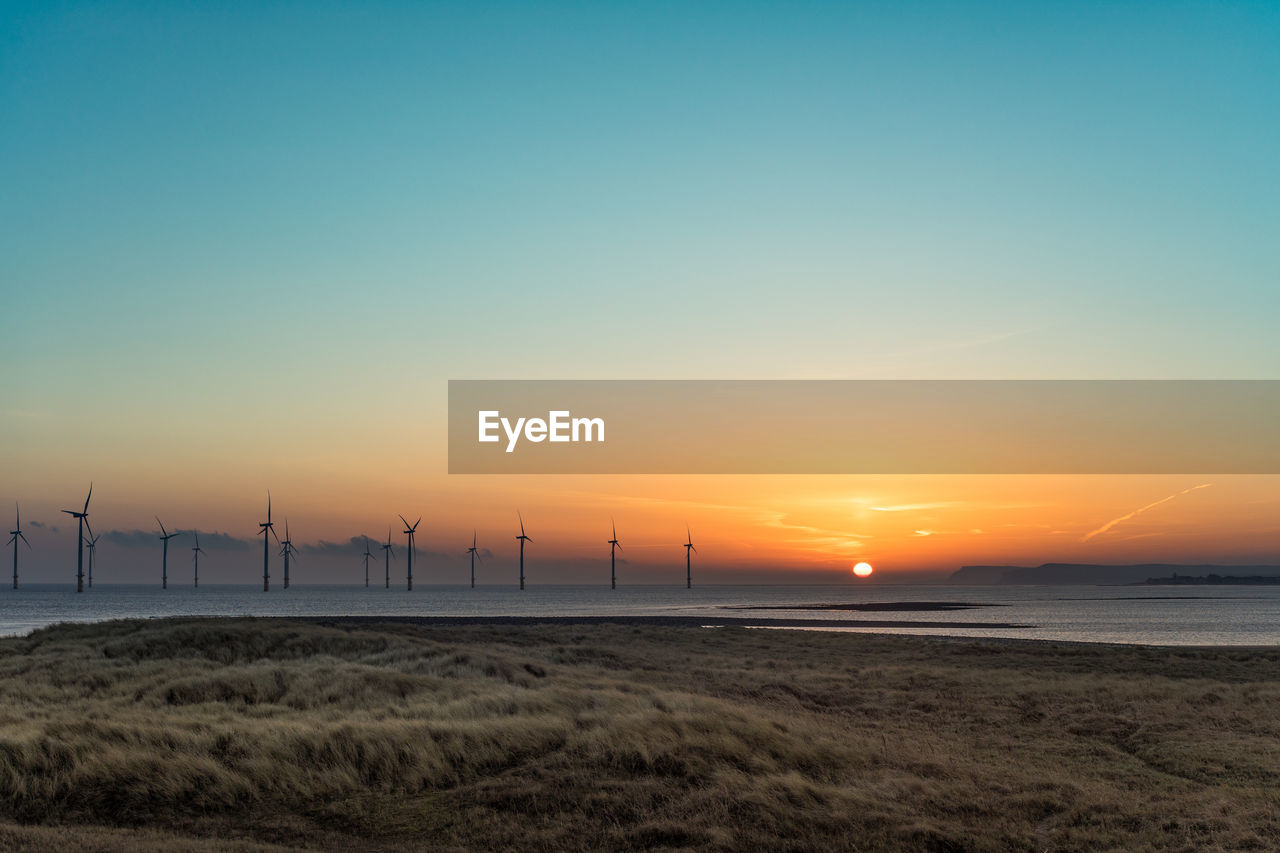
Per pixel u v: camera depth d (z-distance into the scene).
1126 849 19.66
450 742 23.98
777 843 19.38
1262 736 32.66
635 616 165.75
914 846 19.58
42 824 18.91
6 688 33.34
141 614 187.12
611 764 23.44
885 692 43.78
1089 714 37.34
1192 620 169.00
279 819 20.06
